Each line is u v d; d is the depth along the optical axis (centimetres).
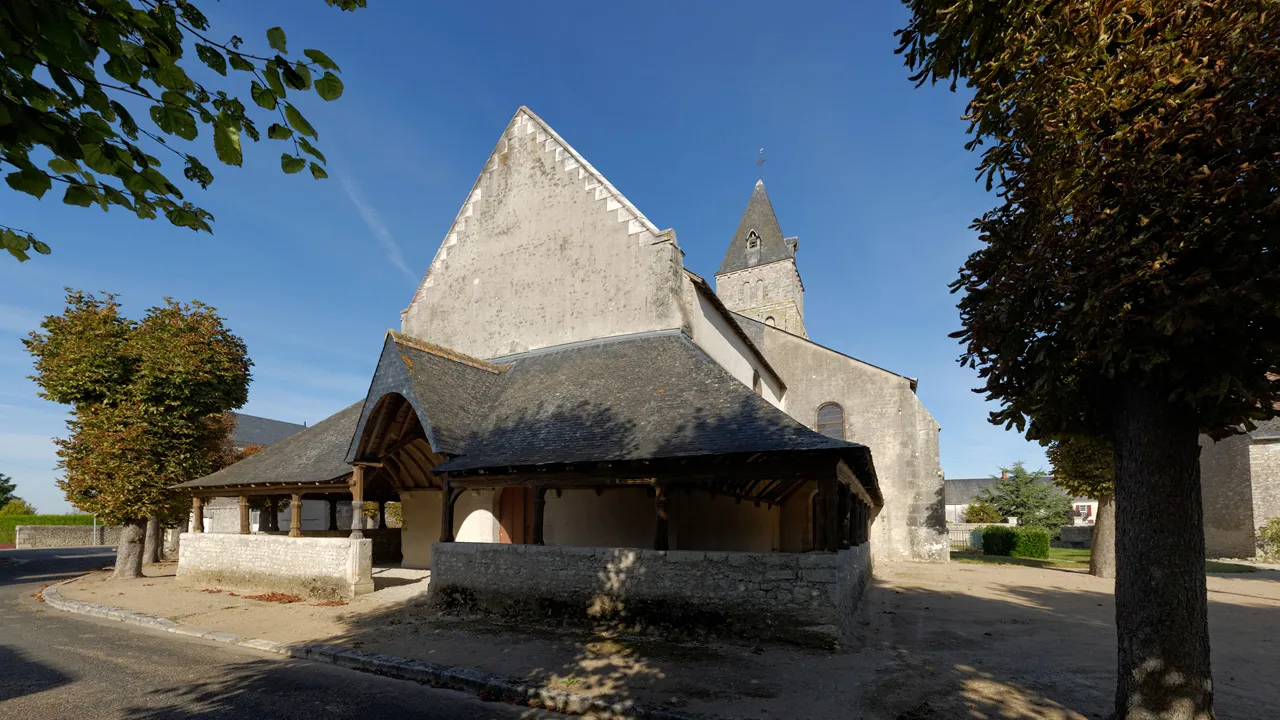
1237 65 462
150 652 971
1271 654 871
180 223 364
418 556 1738
